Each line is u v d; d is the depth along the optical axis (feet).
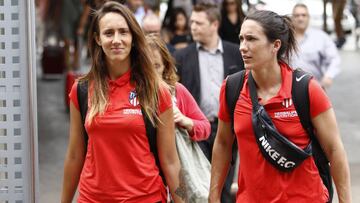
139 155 23.45
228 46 37.27
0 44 24.82
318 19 133.18
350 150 60.95
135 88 23.58
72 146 24.57
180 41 52.54
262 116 22.04
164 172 24.31
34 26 24.99
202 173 26.73
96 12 23.91
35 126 25.17
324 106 22.13
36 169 25.35
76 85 24.07
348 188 22.84
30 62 24.89
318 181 22.59
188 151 26.43
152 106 23.47
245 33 22.20
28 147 25.18
